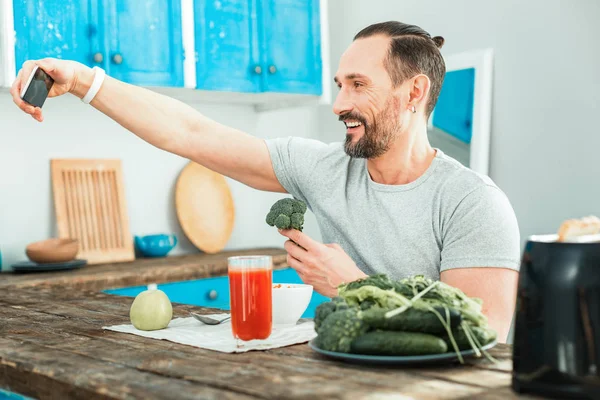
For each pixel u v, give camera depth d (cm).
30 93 166
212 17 335
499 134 333
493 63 333
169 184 371
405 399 93
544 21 314
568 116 307
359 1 390
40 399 116
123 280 291
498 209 165
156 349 128
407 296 116
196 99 373
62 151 338
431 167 176
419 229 174
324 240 195
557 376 92
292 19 361
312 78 368
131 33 312
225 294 330
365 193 183
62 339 140
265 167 193
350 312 114
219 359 118
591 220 98
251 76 348
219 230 380
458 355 109
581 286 91
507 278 161
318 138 417
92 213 341
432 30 358
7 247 322
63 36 294
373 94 170
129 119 182
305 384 101
